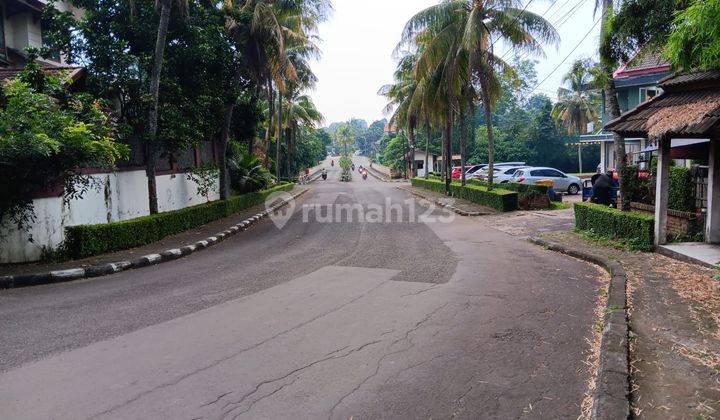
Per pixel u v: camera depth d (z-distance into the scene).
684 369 4.34
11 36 17.89
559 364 4.57
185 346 5.10
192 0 15.74
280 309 6.44
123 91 13.37
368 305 6.59
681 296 6.55
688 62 5.96
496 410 3.75
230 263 9.97
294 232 14.98
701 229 10.22
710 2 4.64
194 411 3.75
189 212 14.54
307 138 58.72
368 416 3.68
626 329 5.23
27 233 9.49
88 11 14.24
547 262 9.49
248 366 4.59
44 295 7.47
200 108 15.28
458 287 7.55
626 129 9.98
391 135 84.19
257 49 18.67
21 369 4.52
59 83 10.90
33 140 8.21
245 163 25.31
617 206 16.00
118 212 13.07
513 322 5.79
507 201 18.70
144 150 15.02
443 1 20.17
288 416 3.68
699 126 8.05
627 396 3.79
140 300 7.02
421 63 20.31
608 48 9.80
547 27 18.89
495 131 55.31
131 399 3.94
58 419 3.62
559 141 55.19
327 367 4.56
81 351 4.97
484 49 20.11
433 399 3.93
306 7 22.16
